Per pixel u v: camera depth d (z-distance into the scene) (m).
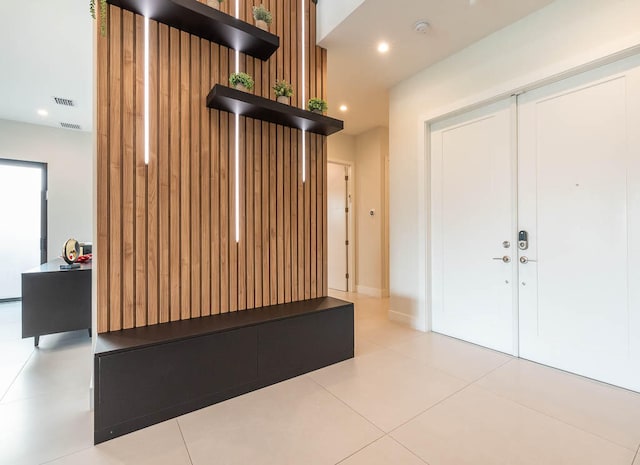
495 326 3.12
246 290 2.79
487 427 1.91
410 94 3.86
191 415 2.04
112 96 2.18
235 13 2.78
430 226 3.73
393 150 4.09
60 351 3.15
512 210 2.96
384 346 3.25
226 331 2.23
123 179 2.22
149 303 2.31
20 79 4.06
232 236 2.72
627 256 2.31
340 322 2.88
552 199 2.71
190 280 2.50
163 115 2.38
